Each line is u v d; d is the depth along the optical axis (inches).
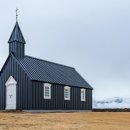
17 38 1574.8
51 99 1530.5
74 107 1722.4
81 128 668.1
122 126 740.0
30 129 637.9
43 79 1502.2
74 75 1930.4
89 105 1888.5
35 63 1638.8
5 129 634.2
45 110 1476.4
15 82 1502.2
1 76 1585.9
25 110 1417.3
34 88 1429.6
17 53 1566.2
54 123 767.7
